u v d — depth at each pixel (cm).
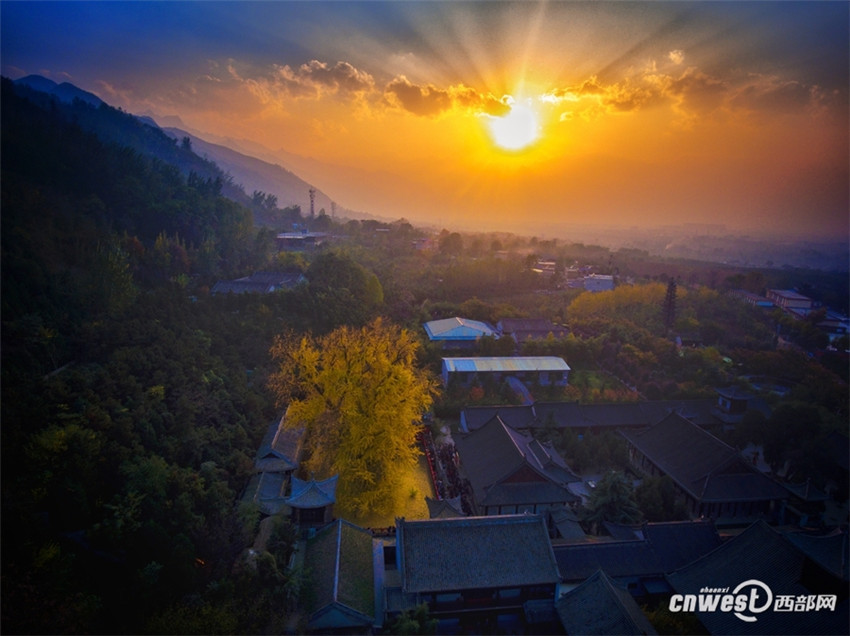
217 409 4306
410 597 2966
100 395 3700
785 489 4044
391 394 4356
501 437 4462
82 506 2911
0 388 3238
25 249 5119
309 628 2819
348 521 3666
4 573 2438
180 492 3228
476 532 3133
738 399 5469
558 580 3009
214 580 2959
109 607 2716
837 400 5950
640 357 6719
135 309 5197
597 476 4709
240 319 6131
